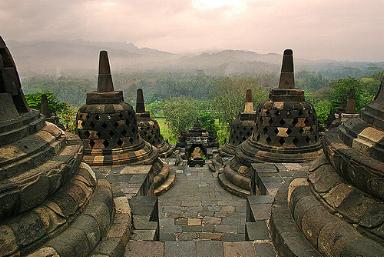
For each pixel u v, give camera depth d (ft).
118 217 16.84
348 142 14.29
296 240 14.42
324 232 12.95
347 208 12.91
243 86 179.22
